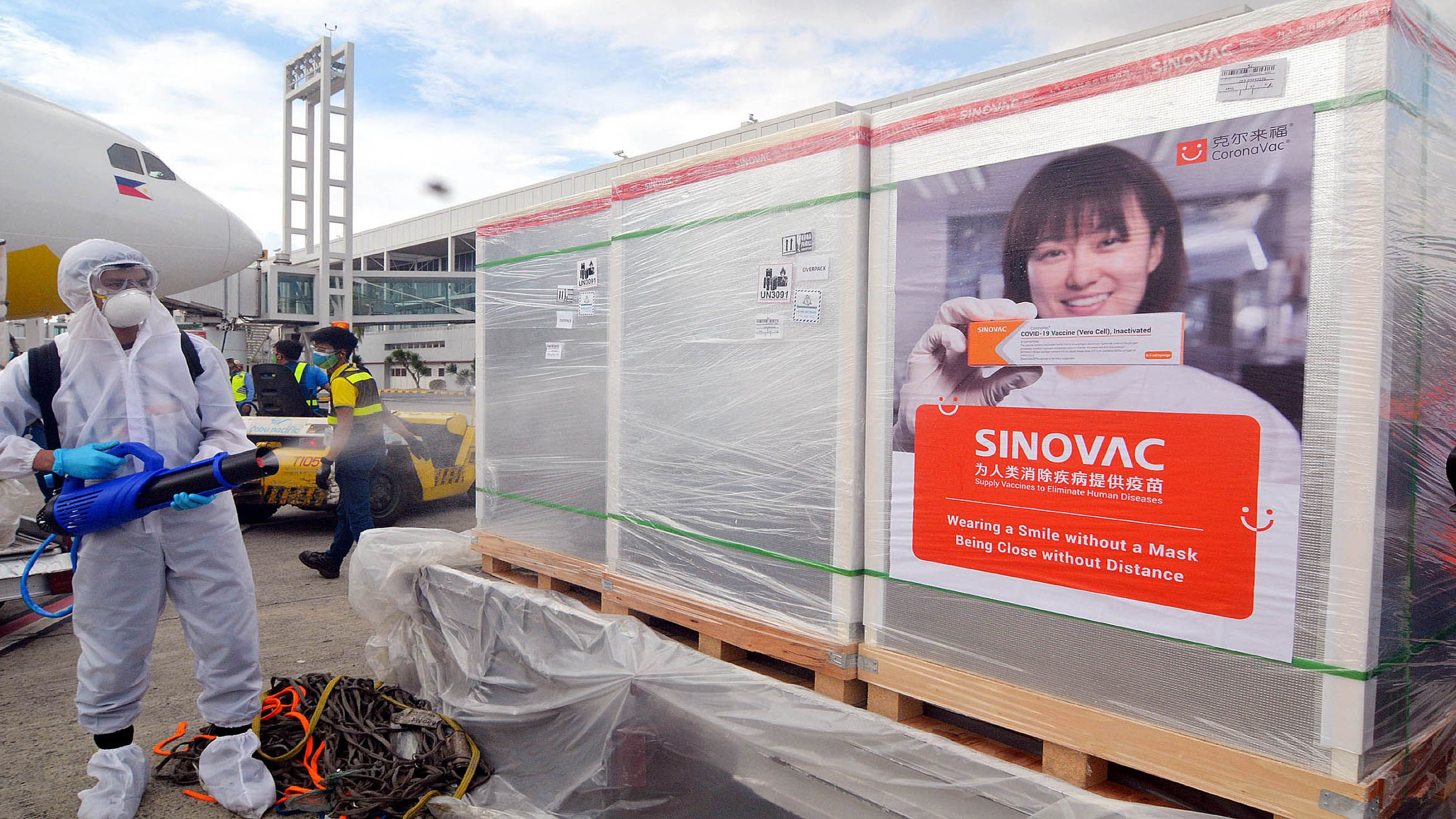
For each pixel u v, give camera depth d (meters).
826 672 1.96
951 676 1.75
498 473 3.31
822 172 1.97
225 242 10.90
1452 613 1.55
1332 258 1.25
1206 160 1.37
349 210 33.06
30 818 2.39
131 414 2.31
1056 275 1.56
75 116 9.25
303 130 35.84
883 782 1.70
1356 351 1.23
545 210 3.03
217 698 2.42
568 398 2.92
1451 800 1.66
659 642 2.25
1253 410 1.34
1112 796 1.56
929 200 1.77
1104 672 1.53
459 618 2.97
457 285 42.72
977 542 1.72
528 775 2.47
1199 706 1.42
